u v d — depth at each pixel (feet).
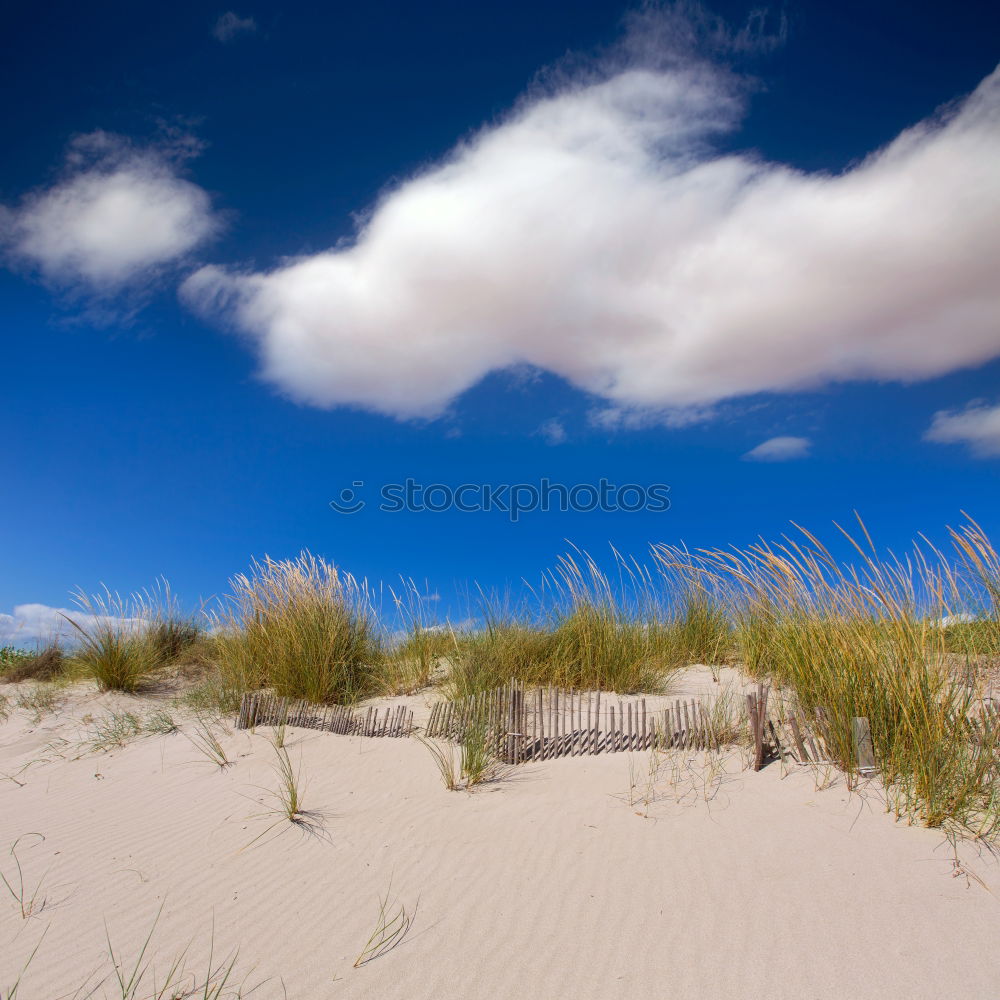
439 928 9.45
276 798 14.25
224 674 23.09
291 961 8.92
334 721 17.97
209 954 9.17
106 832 13.46
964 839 10.23
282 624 22.79
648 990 7.95
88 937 9.70
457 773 14.75
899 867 9.77
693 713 14.93
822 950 8.30
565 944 8.89
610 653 19.53
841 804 11.57
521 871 10.69
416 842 11.94
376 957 8.91
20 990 8.55
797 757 13.32
